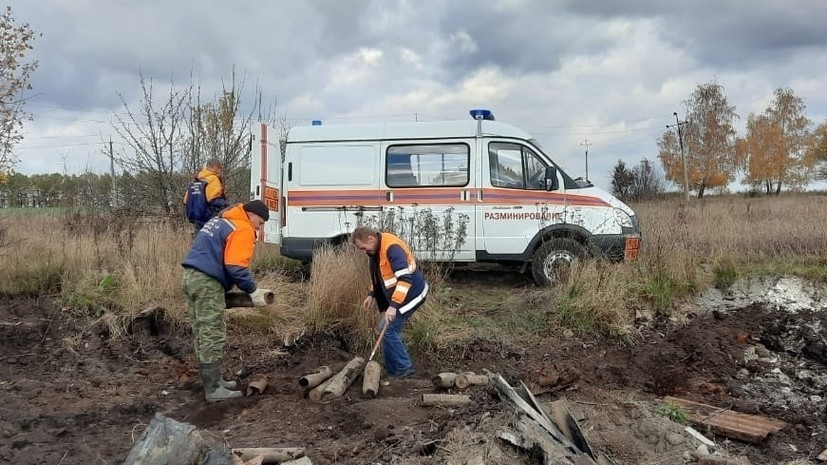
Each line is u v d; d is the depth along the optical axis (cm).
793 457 476
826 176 5519
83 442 467
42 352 658
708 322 762
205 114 1355
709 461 419
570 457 388
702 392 607
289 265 959
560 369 582
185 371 634
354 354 680
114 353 668
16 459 432
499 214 890
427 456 417
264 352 670
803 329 727
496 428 429
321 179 920
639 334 722
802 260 954
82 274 791
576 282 777
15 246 850
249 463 399
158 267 784
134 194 1337
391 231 843
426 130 907
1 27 934
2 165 989
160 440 374
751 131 5556
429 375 629
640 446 451
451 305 786
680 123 4753
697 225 1149
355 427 481
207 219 798
